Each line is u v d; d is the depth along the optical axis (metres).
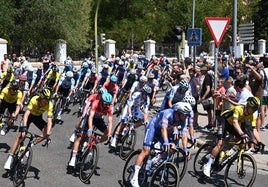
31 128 11.70
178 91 8.84
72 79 13.02
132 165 7.09
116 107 15.36
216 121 11.33
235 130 7.24
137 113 9.34
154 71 17.27
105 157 9.09
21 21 33.91
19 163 7.11
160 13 43.00
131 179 6.98
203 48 42.78
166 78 22.14
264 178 7.95
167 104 9.03
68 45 34.78
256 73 10.67
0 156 8.81
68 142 10.37
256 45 46.47
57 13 33.09
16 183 7.02
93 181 7.43
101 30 43.56
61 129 11.94
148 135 6.71
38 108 7.70
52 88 13.45
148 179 6.96
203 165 7.81
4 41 23.36
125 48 42.84
